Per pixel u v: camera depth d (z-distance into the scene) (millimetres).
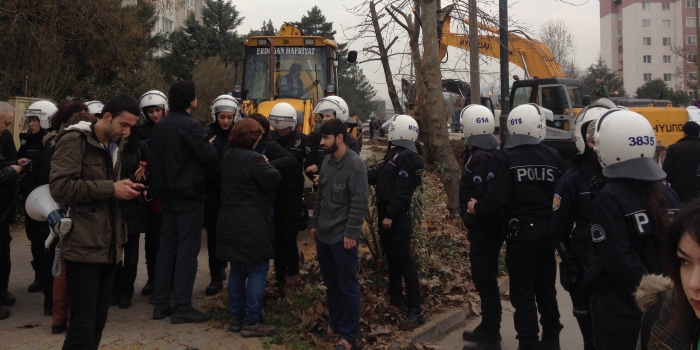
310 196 8297
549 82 17375
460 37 11570
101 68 15844
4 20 12859
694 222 1780
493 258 4973
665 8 76188
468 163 5137
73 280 3654
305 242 8398
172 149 5125
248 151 4902
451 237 8133
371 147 22875
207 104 28531
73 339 3652
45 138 5445
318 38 11180
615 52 82312
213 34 36250
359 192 4559
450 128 29000
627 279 3016
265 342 4832
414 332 5254
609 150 3184
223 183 4945
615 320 3139
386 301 5555
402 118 5355
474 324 5898
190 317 5277
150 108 6168
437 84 9445
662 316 2002
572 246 3807
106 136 3756
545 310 4777
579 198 3760
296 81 11164
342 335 4633
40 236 5473
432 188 12430
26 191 6047
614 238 3070
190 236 5281
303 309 5391
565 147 17141
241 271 5059
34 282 6301
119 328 5133
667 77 76625
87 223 3664
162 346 4738
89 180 3678
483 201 4617
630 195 3105
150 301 5867
